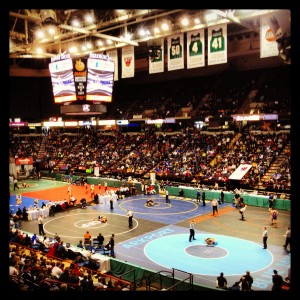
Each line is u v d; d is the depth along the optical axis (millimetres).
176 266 20828
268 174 40688
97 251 22922
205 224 29156
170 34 31891
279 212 32500
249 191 38219
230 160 44812
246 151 45812
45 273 15414
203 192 35344
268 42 24047
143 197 40375
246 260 21547
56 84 37062
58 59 36438
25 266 15406
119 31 44875
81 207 35750
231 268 20422
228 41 49438
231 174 41000
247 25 32031
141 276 18016
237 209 33844
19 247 20656
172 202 37469
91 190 41344
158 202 37594
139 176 49312
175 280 16422
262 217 30891
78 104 38375
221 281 16328
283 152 43344
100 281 15805
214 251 23125
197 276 19406
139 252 23109
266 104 49375
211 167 45062
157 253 22906
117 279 16312
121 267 19047
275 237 25656
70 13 34031
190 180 43906
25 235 23438
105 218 30250
